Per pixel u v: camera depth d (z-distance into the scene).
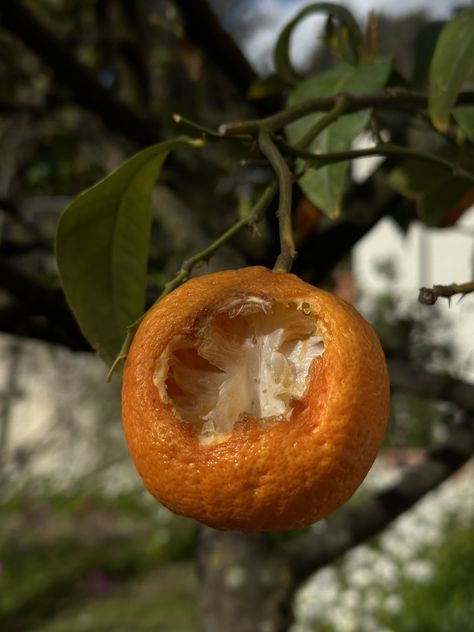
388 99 0.32
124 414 0.26
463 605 1.67
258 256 0.56
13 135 0.77
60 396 1.74
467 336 1.45
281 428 0.24
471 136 0.34
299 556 0.60
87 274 0.32
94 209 0.31
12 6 0.48
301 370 0.26
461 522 2.09
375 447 0.25
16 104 0.68
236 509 0.24
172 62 0.79
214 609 0.57
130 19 0.65
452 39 0.32
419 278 2.51
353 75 0.38
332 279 0.77
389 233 2.57
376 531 0.61
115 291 0.33
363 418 0.24
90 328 0.32
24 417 1.97
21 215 0.63
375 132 0.36
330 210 0.35
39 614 1.89
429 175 0.45
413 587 1.75
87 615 1.86
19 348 1.39
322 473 0.24
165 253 0.64
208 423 0.25
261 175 0.66
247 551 0.59
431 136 0.46
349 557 1.88
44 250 0.61
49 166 0.84
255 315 0.26
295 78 0.46
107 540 2.54
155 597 1.98
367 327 0.26
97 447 2.21
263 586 0.58
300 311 0.26
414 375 0.59
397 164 0.49
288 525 0.25
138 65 0.65
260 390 0.25
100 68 0.76
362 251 2.60
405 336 0.97
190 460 0.24
